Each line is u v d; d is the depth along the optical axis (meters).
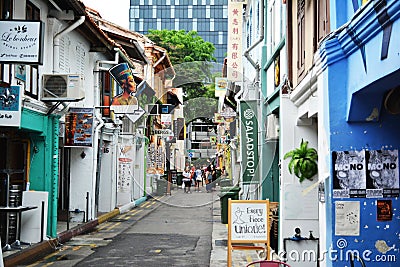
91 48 18.38
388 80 5.90
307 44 9.19
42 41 10.21
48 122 13.82
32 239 12.77
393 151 7.06
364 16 5.84
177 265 10.86
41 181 13.68
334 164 7.11
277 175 13.20
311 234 8.83
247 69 19.89
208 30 96.38
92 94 18.88
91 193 18.45
